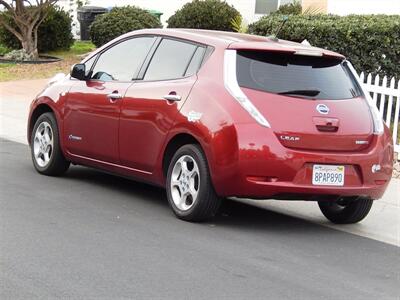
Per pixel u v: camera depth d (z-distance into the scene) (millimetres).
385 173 7297
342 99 7266
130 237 6594
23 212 7246
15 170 9344
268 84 7039
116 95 8047
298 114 6891
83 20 24531
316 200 7047
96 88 8422
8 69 18969
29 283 5281
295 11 18656
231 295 5277
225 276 5695
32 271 5539
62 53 21578
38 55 20766
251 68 7094
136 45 8328
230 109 6797
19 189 8258
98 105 8258
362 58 12539
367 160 7078
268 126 6750
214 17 19172
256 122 6746
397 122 10859
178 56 7711
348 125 7074
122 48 8492
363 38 12469
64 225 6867
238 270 5867
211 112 6902
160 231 6852
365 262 6441
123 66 8336
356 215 7641
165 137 7367
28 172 9266
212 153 6805
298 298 5328
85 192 8359
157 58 7941
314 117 6922
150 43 8133
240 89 6906
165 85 7586
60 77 9320
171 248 6336
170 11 24359
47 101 9047
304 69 7289
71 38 21953
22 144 11516
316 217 8172
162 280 5500
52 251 6051
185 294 5230
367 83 11156
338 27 12477
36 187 8430
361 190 7070
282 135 6754
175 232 6852
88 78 8664
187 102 7195
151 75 7895
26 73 18562
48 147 9102
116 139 8016
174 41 7863
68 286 5262
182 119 7164
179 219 7316
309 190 6816
